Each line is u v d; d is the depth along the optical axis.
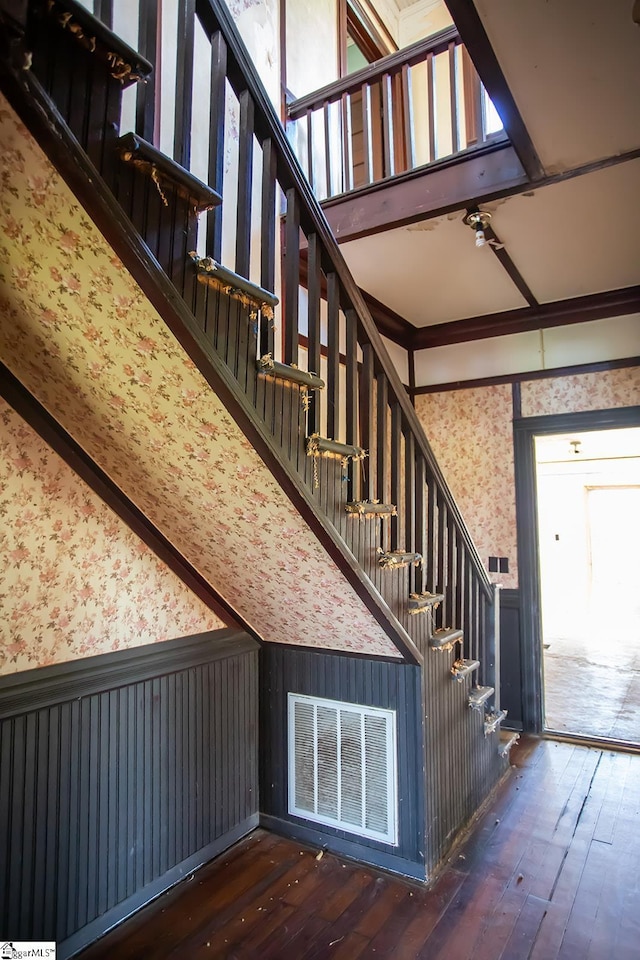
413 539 2.25
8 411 1.70
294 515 1.70
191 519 1.96
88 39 0.99
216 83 1.37
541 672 3.80
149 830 2.09
